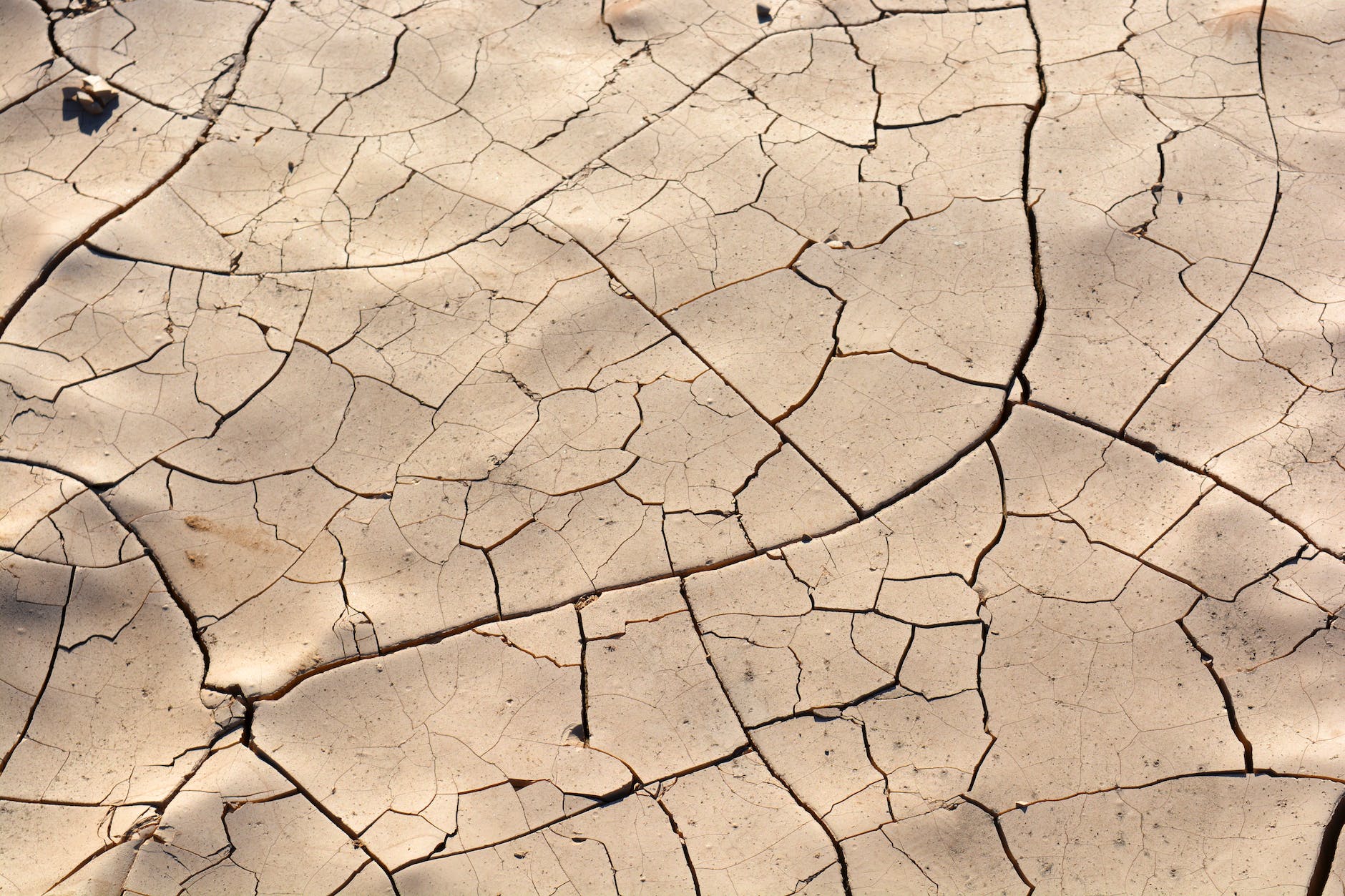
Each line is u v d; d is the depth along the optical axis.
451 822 2.09
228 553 2.37
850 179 2.85
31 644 2.26
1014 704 2.16
